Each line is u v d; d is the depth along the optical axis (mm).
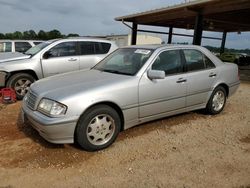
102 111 4039
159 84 4688
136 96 4398
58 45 7883
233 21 18469
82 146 3977
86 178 3363
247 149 4258
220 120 5672
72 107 3777
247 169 3631
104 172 3506
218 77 5836
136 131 4898
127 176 3416
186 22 19422
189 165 3709
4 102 6797
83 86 4113
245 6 11320
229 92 6246
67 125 3768
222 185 3248
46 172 3486
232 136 4793
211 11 12789
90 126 3986
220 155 4027
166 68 4902
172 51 5105
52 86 4242
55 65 7758
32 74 7500
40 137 4539
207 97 5707
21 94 7328
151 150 4152
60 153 3994
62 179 3338
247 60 26859
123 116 4320
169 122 5430
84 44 8352
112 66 5141
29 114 4062
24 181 3283
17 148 4137
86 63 8250
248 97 8164
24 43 13531
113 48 8891
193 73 5305
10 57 7574
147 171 3537
